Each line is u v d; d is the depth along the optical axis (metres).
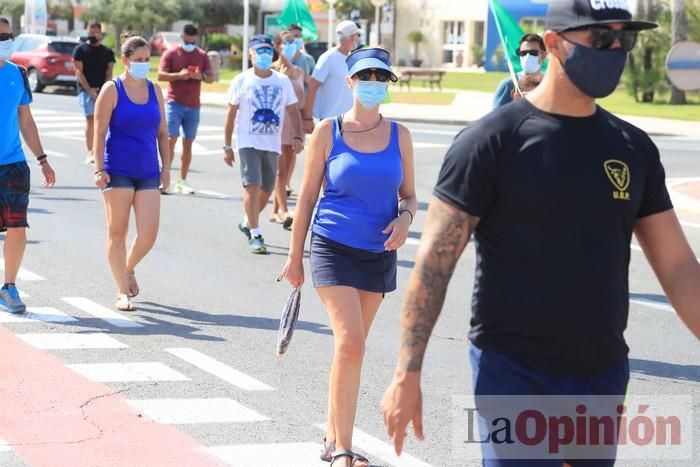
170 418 16.17
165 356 19.58
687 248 9.48
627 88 102.19
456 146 9.15
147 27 166.62
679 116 85.62
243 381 18.23
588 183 8.88
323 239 14.37
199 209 36.94
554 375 9.04
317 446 15.21
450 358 20.14
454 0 177.88
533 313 8.96
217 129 66.56
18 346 19.80
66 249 29.14
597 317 8.98
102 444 14.96
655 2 101.31
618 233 9.04
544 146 8.93
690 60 35.31
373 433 15.95
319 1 140.00
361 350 13.91
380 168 14.41
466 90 115.25
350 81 14.78
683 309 9.40
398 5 183.25
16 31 159.38
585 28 8.80
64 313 22.44
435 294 9.04
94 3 164.25
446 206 9.09
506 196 8.96
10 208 21.83
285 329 14.65
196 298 24.31
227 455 14.73
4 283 22.36
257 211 29.84
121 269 22.80
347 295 14.14
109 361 19.09
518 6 152.75
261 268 27.89
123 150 22.23
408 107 86.94
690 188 44.94
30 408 16.38
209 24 171.50
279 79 29.91
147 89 22.31
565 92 9.03
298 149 32.84
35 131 22.23
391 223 14.45
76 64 46.84
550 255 8.91
